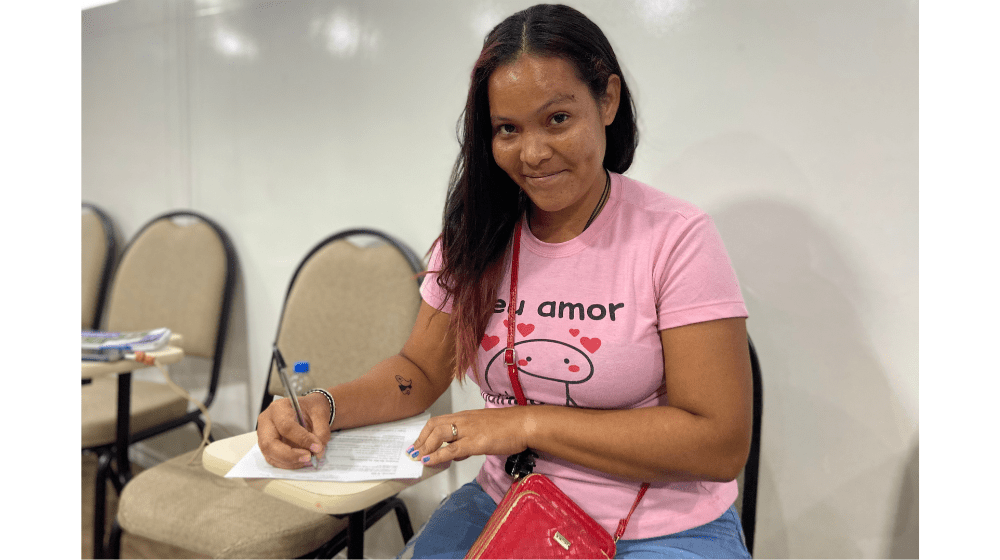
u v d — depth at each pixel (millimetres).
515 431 792
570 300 830
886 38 1015
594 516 810
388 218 1524
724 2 1119
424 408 997
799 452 1152
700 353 750
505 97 741
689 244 774
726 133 1143
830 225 1085
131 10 1888
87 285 1977
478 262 886
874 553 1113
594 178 798
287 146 1660
